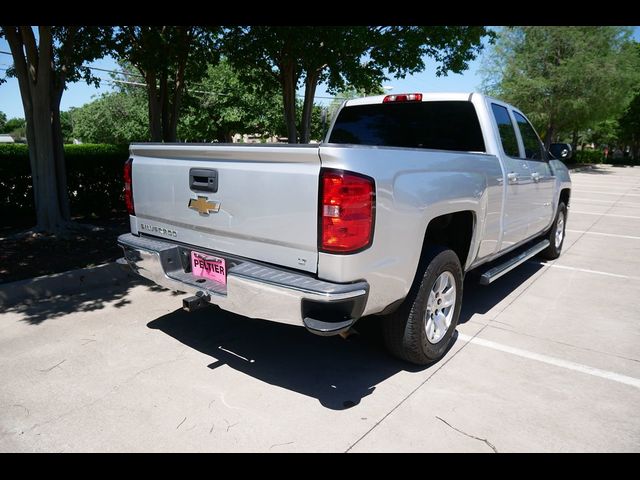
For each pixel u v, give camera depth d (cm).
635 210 1256
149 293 502
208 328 414
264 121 3083
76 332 401
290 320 272
